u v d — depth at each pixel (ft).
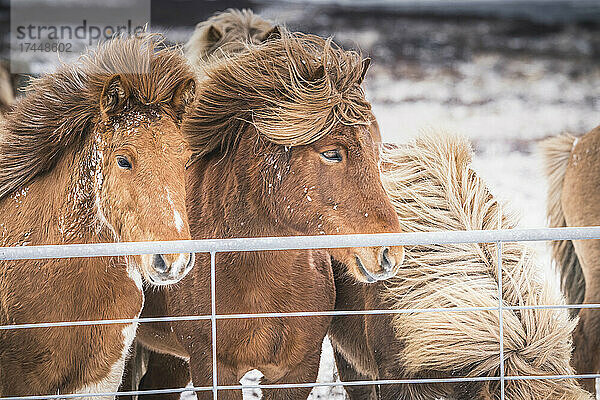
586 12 42.45
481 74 40.96
